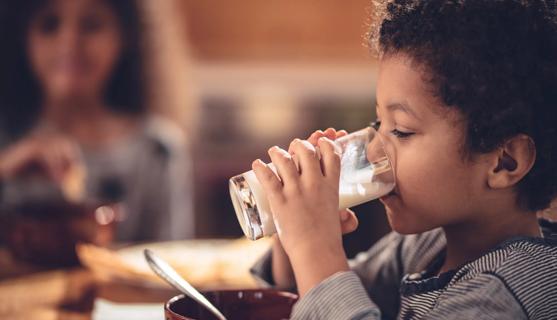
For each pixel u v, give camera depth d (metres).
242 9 3.68
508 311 0.79
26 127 2.60
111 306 1.20
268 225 0.88
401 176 0.88
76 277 1.39
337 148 0.88
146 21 2.62
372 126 0.93
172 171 2.61
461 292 0.82
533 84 0.83
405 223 0.91
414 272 1.09
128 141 2.58
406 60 0.86
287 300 0.86
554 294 0.82
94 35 2.45
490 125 0.83
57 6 2.41
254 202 0.88
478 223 0.91
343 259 0.80
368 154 0.88
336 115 3.92
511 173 0.86
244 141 3.89
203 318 0.83
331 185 0.83
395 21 0.89
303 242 0.80
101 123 2.60
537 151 0.86
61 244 1.45
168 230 2.55
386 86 0.88
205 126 3.86
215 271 1.33
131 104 2.69
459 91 0.82
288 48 3.71
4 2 2.45
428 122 0.85
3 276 1.39
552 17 0.85
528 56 0.83
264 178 0.83
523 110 0.83
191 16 3.66
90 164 2.50
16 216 1.46
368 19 1.01
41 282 1.35
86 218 1.47
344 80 3.84
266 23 3.70
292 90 3.87
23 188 1.81
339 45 3.72
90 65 2.48
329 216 0.82
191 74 3.68
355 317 0.75
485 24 0.83
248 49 3.71
